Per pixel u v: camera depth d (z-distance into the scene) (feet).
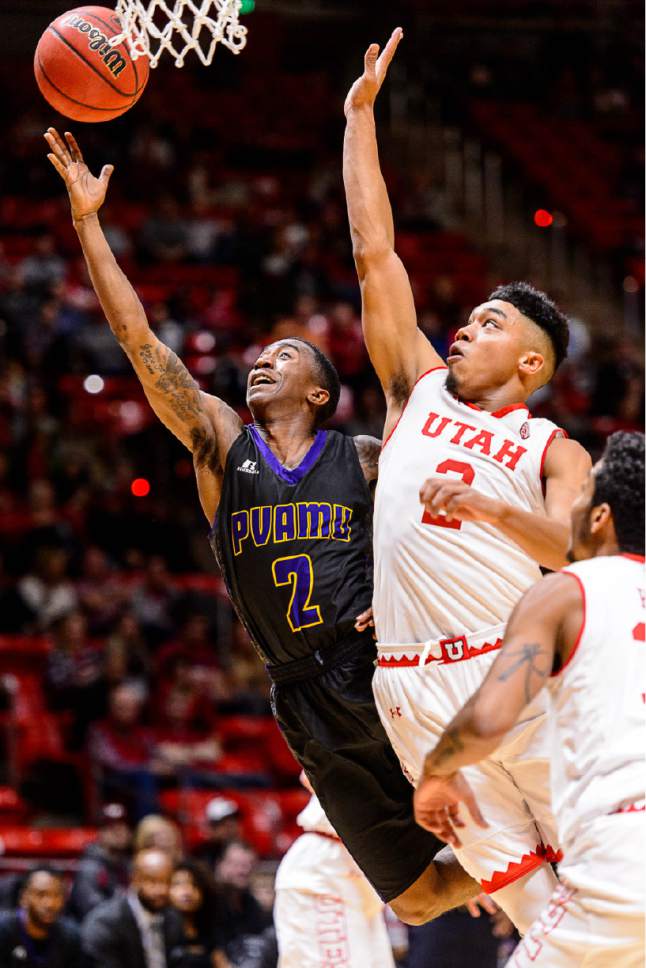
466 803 16.65
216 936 37.37
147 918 36.42
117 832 42.27
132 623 55.36
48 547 59.57
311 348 21.88
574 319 81.61
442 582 18.71
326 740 20.52
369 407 68.23
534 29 107.34
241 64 102.78
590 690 16.12
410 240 90.17
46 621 57.67
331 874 29.17
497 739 15.65
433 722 18.72
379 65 20.58
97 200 21.15
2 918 35.27
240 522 20.75
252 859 41.04
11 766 52.31
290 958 29.37
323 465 21.09
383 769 20.51
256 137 97.96
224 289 81.51
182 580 61.62
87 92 21.40
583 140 100.12
